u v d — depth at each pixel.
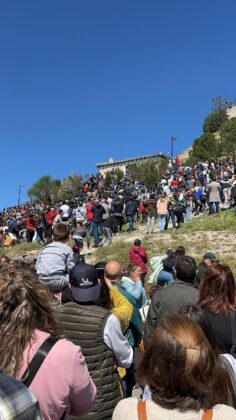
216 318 3.78
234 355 3.79
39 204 50.16
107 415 3.50
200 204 26.70
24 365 2.38
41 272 5.87
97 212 20.86
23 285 2.54
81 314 3.67
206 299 3.89
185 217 24.81
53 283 5.84
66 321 3.65
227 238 19.44
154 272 9.75
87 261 18.55
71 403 2.53
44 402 2.38
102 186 50.59
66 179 72.81
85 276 3.75
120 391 3.71
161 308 4.79
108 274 5.71
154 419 2.02
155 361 2.13
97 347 3.58
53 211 24.81
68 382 2.42
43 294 2.59
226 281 3.89
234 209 23.12
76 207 27.17
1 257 5.16
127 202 24.09
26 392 1.71
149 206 22.36
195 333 2.18
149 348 2.19
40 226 24.91
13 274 2.60
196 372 2.08
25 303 2.48
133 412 2.07
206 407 2.09
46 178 76.06
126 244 19.78
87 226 22.89
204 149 67.88
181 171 46.50
